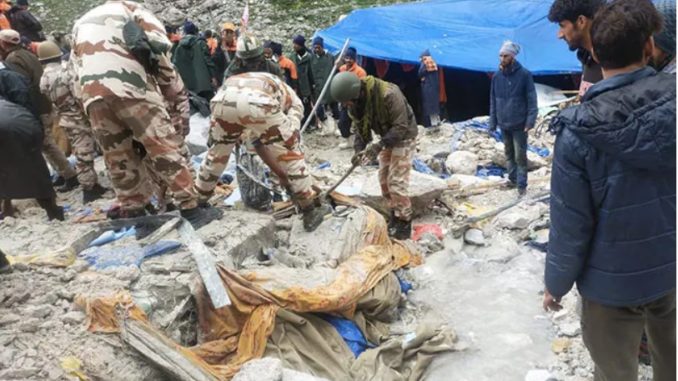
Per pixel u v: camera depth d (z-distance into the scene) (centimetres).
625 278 210
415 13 1196
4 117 416
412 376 338
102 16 357
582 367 328
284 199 522
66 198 634
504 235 497
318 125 976
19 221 450
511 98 570
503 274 437
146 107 361
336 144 896
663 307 221
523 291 412
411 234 500
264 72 418
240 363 309
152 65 361
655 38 254
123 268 338
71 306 308
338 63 640
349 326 355
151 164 427
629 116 187
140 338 283
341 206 469
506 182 620
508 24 1113
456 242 491
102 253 368
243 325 329
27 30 1088
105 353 280
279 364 269
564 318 372
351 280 361
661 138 185
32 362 271
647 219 202
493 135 770
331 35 1141
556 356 343
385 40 1105
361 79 442
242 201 502
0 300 308
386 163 486
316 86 946
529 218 512
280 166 421
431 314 395
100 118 362
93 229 393
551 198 216
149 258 355
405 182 475
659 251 206
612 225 205
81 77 354
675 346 228
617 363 231
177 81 415
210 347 316
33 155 438
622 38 194
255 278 341
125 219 399
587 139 195
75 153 593
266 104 388
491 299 406
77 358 276
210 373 283
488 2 1194
